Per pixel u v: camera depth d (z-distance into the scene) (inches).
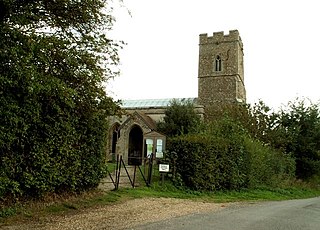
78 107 465.7
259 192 863.7
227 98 2020.2
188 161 732.0
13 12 357.7
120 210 442.6
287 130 1337.4
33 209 396.5
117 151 1647.4
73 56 417.7
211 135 890.7
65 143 452.1
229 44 2065.7
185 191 698.8
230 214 455.2
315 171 1344.7
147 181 689.6
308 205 618.5
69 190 479.2
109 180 695.7
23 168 401.7
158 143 1278.3
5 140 367.6
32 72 347.3
